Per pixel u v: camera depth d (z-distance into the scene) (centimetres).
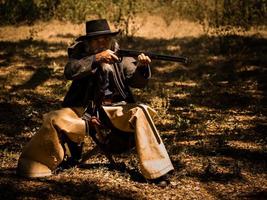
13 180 662
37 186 648
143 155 652
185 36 1908
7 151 798
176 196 643
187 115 1051
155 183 667
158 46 1742
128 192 644
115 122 663
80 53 679
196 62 1552
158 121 1005
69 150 692
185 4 2192
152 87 1283
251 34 1877
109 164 739
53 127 659
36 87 1272
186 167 746
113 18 2092
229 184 689
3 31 1961
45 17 2127
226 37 1700
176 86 1302
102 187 654
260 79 1362
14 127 944
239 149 834
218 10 2083
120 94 683
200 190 666
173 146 834
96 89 666
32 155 672
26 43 1769
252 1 2028
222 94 1228
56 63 1523
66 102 691
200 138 895
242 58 1583
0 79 1331
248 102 1163
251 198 647
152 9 2183
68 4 2144
